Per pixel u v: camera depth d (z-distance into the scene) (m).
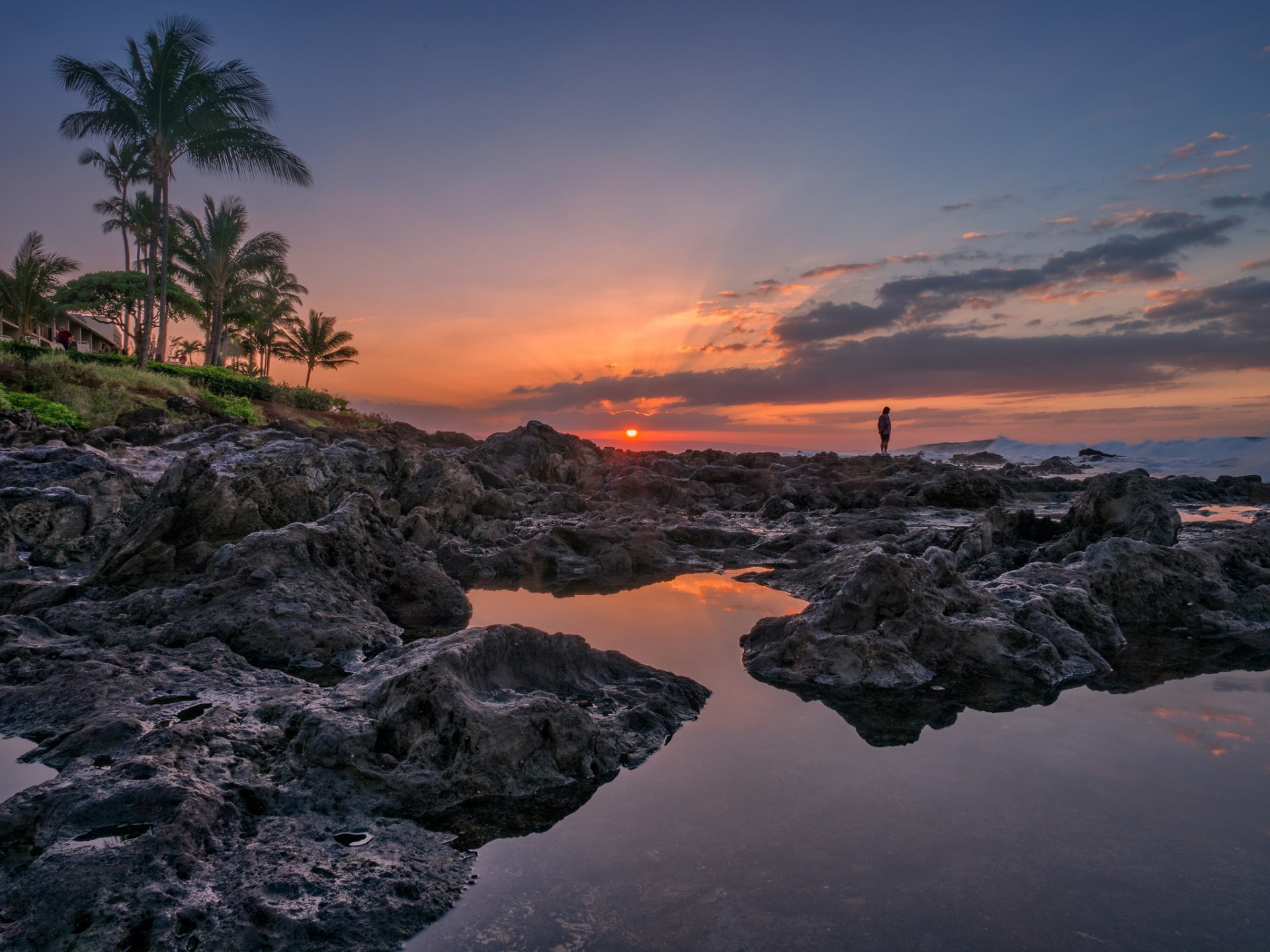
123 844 3.90
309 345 73.06
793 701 6.77
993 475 29.14
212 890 3.72
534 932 3.55
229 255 44.50
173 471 10.22
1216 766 5.27
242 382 35.34
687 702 6.60
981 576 11.18
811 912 3.66
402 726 5.20
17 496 11.32
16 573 10.08
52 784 4.47
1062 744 5.68
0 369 22.62
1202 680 7.22
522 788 4.97
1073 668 7.46
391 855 4.14
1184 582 9.51
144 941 3.37
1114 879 3.91
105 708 5.79
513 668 6.32
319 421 37.09
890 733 5.96
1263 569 10.38
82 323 53.03
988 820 4.52
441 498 16.14
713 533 15.87
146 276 47.47
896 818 4.57
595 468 24.75
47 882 3.60
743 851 4.23
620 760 5.44
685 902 3.77
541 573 13.32
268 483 11.73
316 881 3.85
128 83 30.84
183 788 4.38
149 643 7.55
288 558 9.05
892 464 32.19
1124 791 4.89
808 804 4.77
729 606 10.67
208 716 5.46
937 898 3.76
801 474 29.91
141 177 42.75
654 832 4.45
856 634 7.74
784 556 14.72
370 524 10.64
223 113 31.61
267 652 7.78
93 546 11.45
